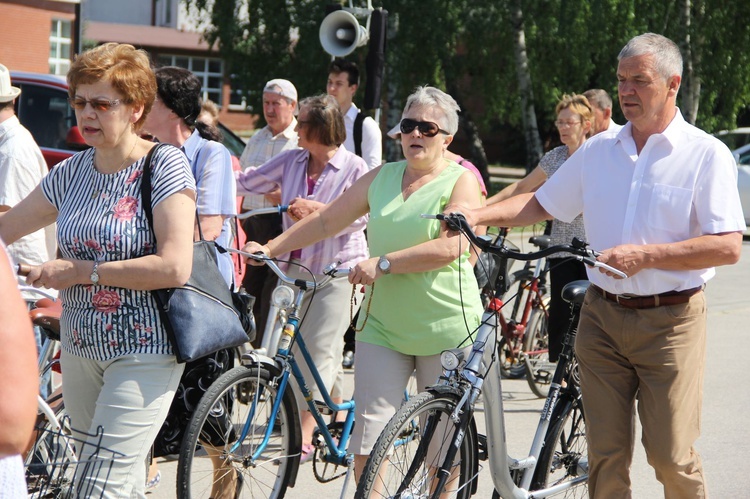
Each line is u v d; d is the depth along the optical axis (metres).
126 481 6.12
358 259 9.93
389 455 6.55
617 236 7.02
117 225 6.16
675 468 7.01
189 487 7.05
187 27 73.25
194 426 7.02
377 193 7.82
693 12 41.62
